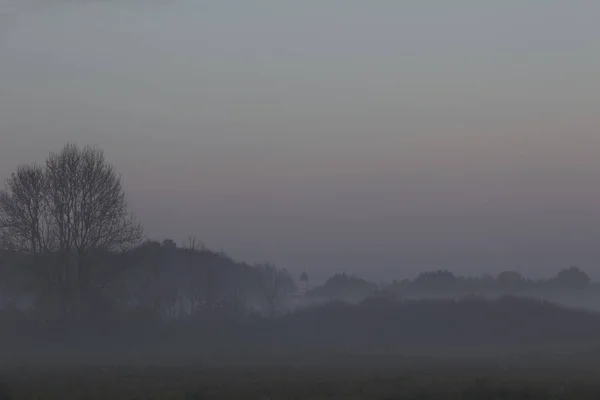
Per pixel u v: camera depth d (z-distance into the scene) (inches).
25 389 3850.9
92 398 3599.9
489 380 4343.0
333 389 3941.9
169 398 3567.9
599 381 4530.0
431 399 3641.7
